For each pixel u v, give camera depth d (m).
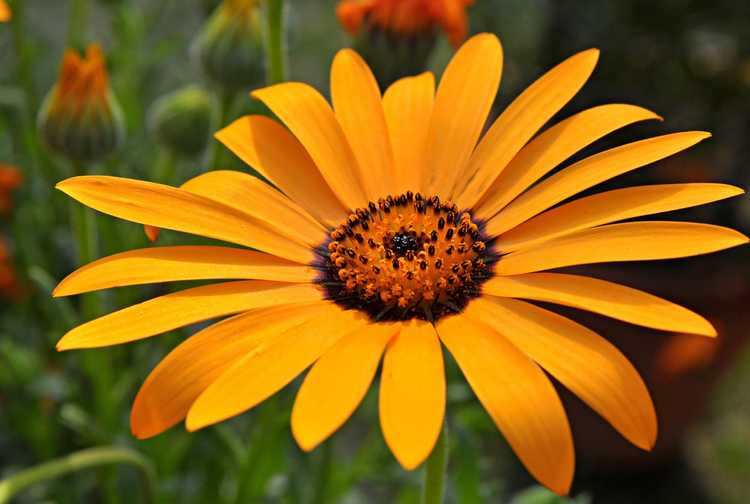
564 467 0.19
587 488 0.40
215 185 0.23
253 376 0.20
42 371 0.29
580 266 0.35
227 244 0.27
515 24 0.44
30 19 0.44
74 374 0.29
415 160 0.24
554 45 0.40
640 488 0.41
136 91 0.32
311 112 0.24
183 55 0.40
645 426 0.20
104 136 0.26
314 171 0.24
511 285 0.22
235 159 0.28
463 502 0.25
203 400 0.20
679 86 0.40
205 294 0.22
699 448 0.43
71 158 0.26
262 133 0.24
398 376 0.20
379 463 0.28
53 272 0.30
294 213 0.23
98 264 0.21
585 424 0.39
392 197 0.24
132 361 0.29
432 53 0.28
